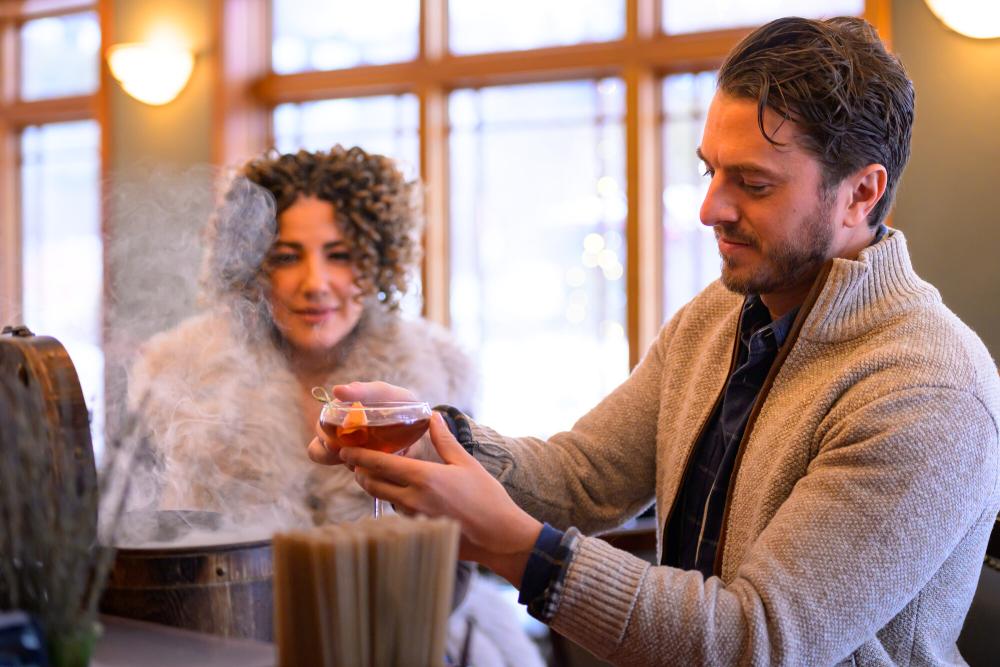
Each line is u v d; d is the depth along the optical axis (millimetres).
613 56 4051
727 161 1162
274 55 4742
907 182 3297
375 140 4621
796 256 1178
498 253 4422
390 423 1092
